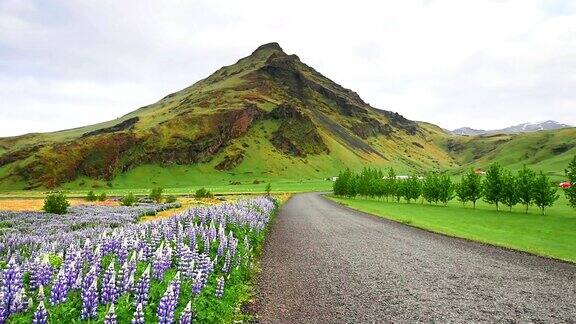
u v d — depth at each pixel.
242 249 19.67
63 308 8.74
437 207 83.00
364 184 123.06
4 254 17.98
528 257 23.47
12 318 8.31
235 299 13.43
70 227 32.91
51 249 15.65
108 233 22.84
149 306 9.75
